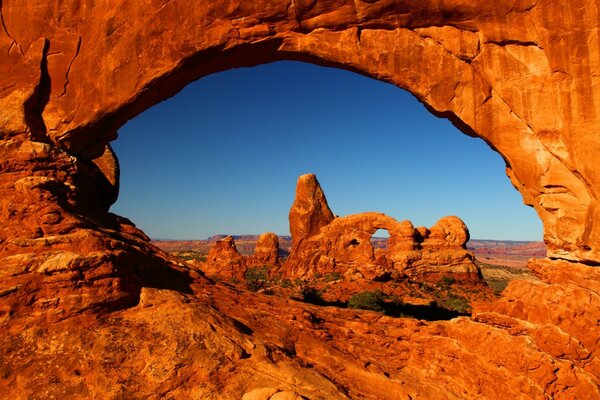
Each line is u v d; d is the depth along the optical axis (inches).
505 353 476.4
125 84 589.9
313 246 2418.8
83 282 412.8
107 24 590.2
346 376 476.4
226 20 573.9
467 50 543.8
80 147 620.1
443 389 499.2
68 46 597.0
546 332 454.6
